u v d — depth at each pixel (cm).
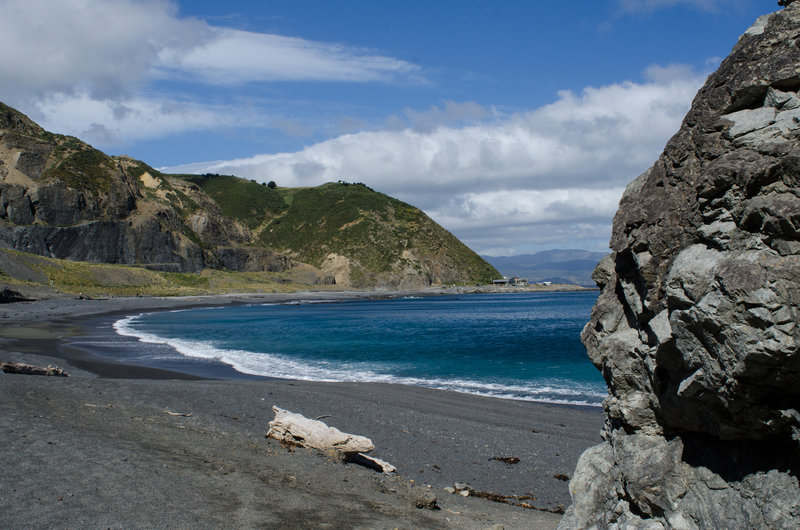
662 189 595
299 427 1155
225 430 1239
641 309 603
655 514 566
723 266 438
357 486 909
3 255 8494
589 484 687
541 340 4306
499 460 1266
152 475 788
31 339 3472
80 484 716
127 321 5606
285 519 696
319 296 12681
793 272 402
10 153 11512
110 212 11844
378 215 19975
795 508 427
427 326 5778
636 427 605
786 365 403
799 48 507
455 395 2028
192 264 12631
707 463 522
